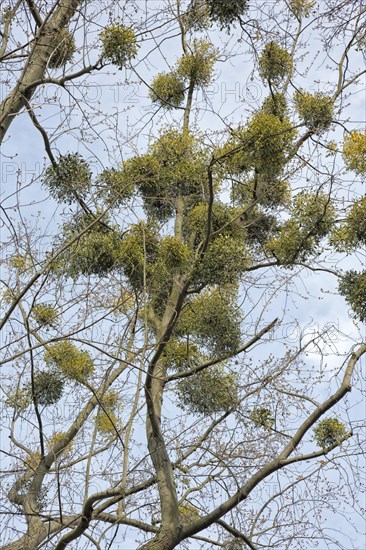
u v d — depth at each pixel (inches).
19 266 301.6
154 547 314.8
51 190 365.4
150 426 350.6
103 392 298.8
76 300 291.3
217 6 381.1
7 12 289.7
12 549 320.2
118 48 331.9
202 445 360.2
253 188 427.2
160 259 376.8
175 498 326.3
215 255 359.3
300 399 344.8
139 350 323.3
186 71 490.6
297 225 401.1
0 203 280.8
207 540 356.8
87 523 277.7
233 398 356.5
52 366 379.2
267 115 387.5
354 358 337.1
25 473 358.9
